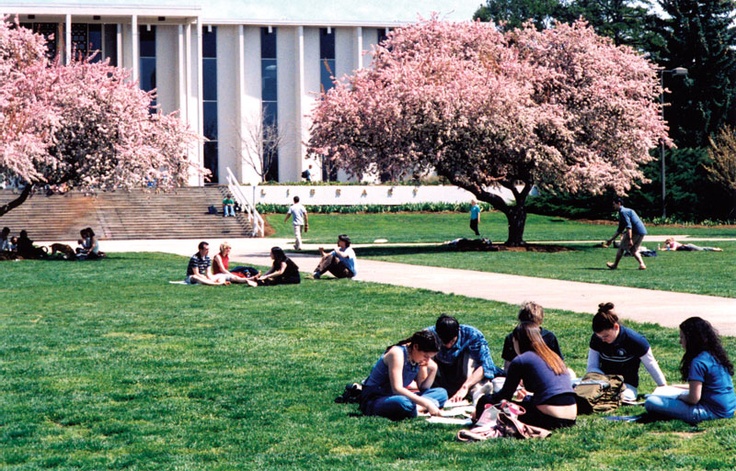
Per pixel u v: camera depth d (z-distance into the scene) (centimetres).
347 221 5825
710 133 6475
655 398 812
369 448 749
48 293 1975
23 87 3206
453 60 3469
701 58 6612
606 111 3491
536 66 3569
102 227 4947
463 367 921
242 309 1662
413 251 3438
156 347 1251
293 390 970
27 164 2986
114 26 6650
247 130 6931
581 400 843
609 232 4944
